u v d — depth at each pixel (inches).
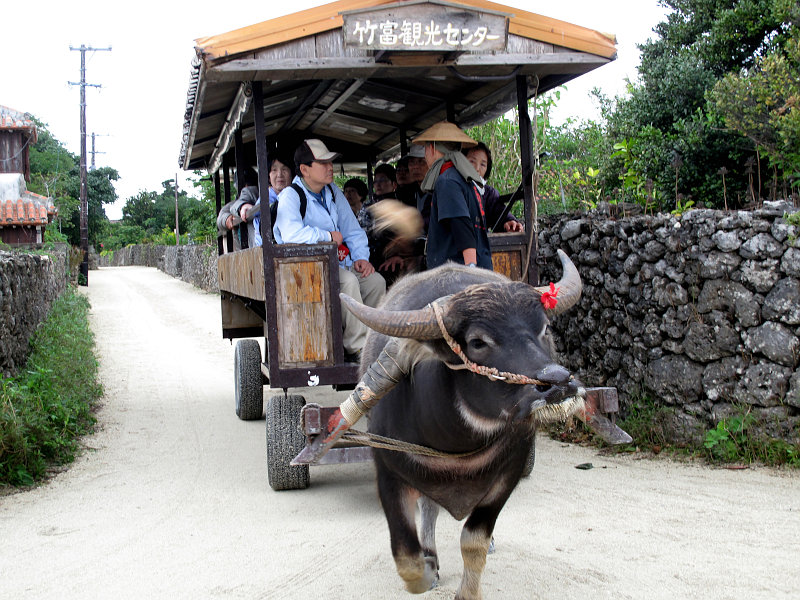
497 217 251.9
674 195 358.3
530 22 201.9
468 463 125.0
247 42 183.3
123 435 291.1
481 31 188.7
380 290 227.1
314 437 170.2
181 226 2564.0
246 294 246.2
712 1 415.5
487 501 136.7
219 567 163.6
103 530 188.5
